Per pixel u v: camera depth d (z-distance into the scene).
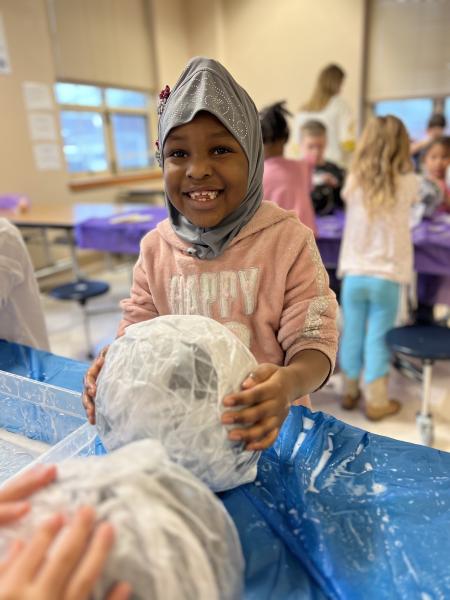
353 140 3.05
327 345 0.68
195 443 0.45
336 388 2.03
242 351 0.51
